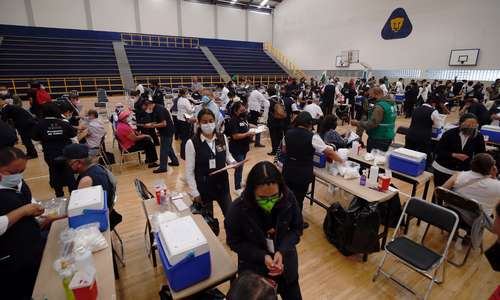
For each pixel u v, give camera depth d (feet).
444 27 34.94
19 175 5.30
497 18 30.53
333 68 51.34
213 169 7.44
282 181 4.42
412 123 13.35
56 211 6.77
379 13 42.06
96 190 5.91
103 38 48.39
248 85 33.73
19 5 41.29
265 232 4.75
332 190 12.77
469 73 33.45
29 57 40.16
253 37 64.54
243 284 2.64
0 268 4.92
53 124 10.41
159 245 4.65
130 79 44.29
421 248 7.23
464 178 8.28
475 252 8.87
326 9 50.98
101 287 4.31
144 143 16.06
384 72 42.68
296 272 4.93
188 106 16.79
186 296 4.28
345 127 27.53
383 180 8.22
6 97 21.21
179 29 55.36
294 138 8.30
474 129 9.32
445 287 7.45
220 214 10.92
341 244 8.56
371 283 7.59
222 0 58.29
